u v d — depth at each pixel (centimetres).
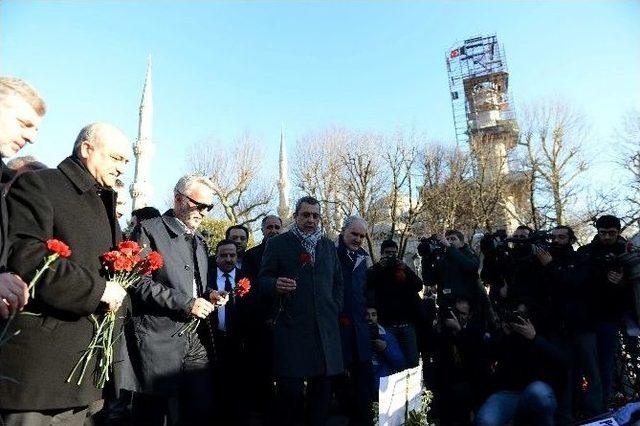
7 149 201
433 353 592
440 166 2442
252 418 520
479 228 2470
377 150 2309
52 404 205
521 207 2667
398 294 585
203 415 354
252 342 474
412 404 355
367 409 455
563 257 542
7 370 199
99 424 368
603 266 502
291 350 376
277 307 390
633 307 498
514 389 463
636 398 491
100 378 224
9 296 181
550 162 2603
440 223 2347
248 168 2492
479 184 2433
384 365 534
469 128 3183
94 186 238
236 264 523
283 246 409
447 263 673
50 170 228
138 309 324
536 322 513
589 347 501
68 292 204
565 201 2530
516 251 568
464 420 518
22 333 203
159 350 320
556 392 448
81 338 218
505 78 3512
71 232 221
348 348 454
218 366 445
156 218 347
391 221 2283
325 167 2334
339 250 488
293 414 375
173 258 337
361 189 2253
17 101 201
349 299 466
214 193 372
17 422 200
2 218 197
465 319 608
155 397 340
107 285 221
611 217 529
